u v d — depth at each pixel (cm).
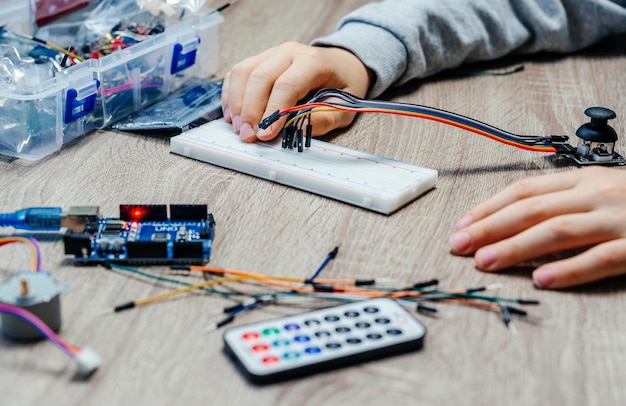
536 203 72
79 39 110
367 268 70
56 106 91
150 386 55
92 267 69
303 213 80
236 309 63
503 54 129
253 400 54
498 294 67
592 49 136
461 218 78
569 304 66
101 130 100
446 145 97
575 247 70
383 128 102
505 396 55
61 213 73
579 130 93
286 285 67
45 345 59
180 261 70
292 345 58
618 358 59
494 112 108
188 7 116
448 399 54
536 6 129
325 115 96
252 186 86
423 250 73
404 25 116
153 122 99
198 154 92
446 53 122
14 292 59
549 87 118
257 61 103
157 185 85
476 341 61
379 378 56
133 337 60
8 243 72
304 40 132
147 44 103
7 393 54
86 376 56
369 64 110
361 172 86
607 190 72
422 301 65
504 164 92
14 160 90
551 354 59
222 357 58
